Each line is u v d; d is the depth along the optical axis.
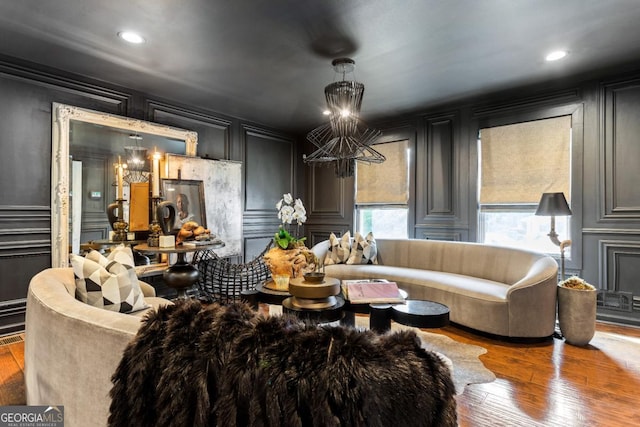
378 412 0.75
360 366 0.78
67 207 3.24
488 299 2.84
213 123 4.61
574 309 2.69
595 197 3.37
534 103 3.73
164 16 2.33
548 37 2.61
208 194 4.39
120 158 3.64
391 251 4.21
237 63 3.08
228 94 3.91
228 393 0.82
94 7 2.23
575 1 2.15
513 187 3.86
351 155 2.92
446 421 0.79
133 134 3.75
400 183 4.79
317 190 5.76
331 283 2.08
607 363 2.39
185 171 4.14
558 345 2.72
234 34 2.57
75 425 1.11
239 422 0.79
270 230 5.38
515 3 2.18
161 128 3.97
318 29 2.50
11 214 2.96
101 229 3.48
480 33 2.55
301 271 2.41
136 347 0.94
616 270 3.25
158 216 3.05
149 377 0.90
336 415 0.75
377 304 2.16
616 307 3.25
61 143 3.20
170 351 0.90
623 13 2.29
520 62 3.05
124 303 1.99
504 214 3.97
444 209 4.38
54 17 2.35
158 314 1.00
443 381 0.82
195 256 3.62
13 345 2.72
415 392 0.78
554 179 3.60
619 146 3.25
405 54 2.89
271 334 0.86
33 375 1.41
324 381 0.77
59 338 1.17
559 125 3.58
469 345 2.72
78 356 1.10
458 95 3.90
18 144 3.00
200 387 0.84
